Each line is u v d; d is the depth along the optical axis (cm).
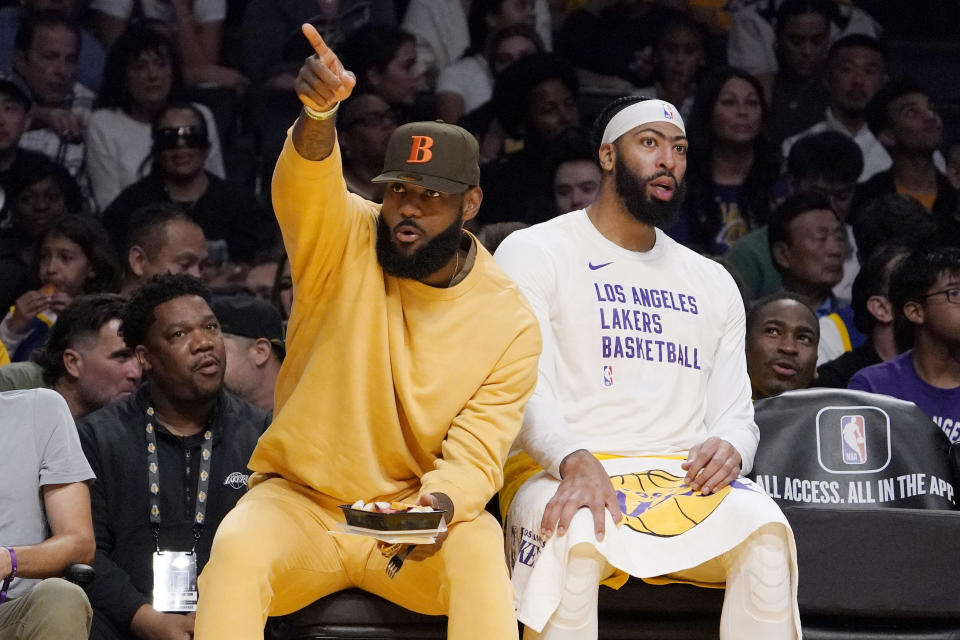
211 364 1207
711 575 1033
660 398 1112
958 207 2352
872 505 1175
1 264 1959
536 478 1060
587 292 1123
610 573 1018
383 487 983
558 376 1112
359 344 979
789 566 989
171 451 1211
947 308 1483
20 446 1121
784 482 1183
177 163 2072
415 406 980
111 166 2094
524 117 2242
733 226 2259
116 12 2170
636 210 1136
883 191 2330
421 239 981
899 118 2345
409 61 2233
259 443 998
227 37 2219
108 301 1397
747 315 1453
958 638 1091
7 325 1792
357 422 973
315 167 945
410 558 961
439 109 2264
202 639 883
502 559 943
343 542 980
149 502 1188
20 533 1110
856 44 2361
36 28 2094
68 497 1112
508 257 1131
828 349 2027
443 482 943
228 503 1199
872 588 1082
